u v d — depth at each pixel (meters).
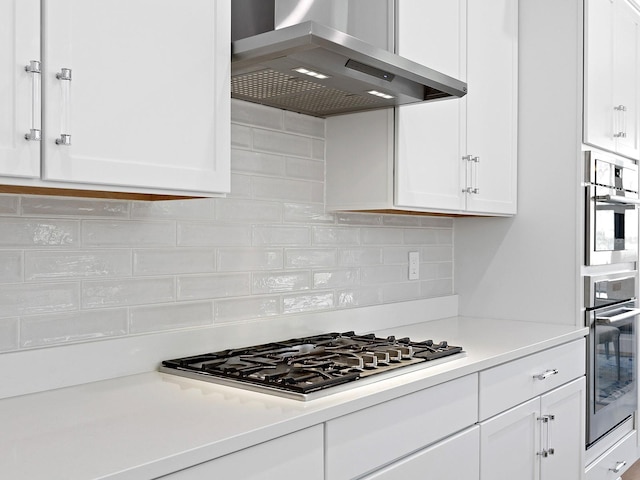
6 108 1.21
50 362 1.65
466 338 2.53
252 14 1.90
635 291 3.46
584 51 2.90
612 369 3.17
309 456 1.46
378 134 2.37
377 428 1.65
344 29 2.08
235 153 2.20
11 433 1.29
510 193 3.00
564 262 2.93
